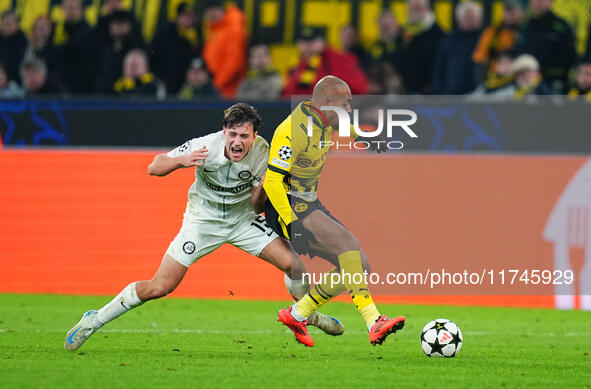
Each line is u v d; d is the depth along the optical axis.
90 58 48.81
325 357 21.25
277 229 20.95
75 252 35.78
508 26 45.34
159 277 20.30
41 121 36.47
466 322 29.84
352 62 44.81
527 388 17.20
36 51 49.72
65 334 24.88
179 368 18.92
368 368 19.44
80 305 32.38
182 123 35.44
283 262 20.75
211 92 47.47
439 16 49.16
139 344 23.19
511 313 32.41
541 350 23.53
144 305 33.22
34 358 20.09
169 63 47.91
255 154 20.19
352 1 50.47
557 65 45.62
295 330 21.36
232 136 19.36
